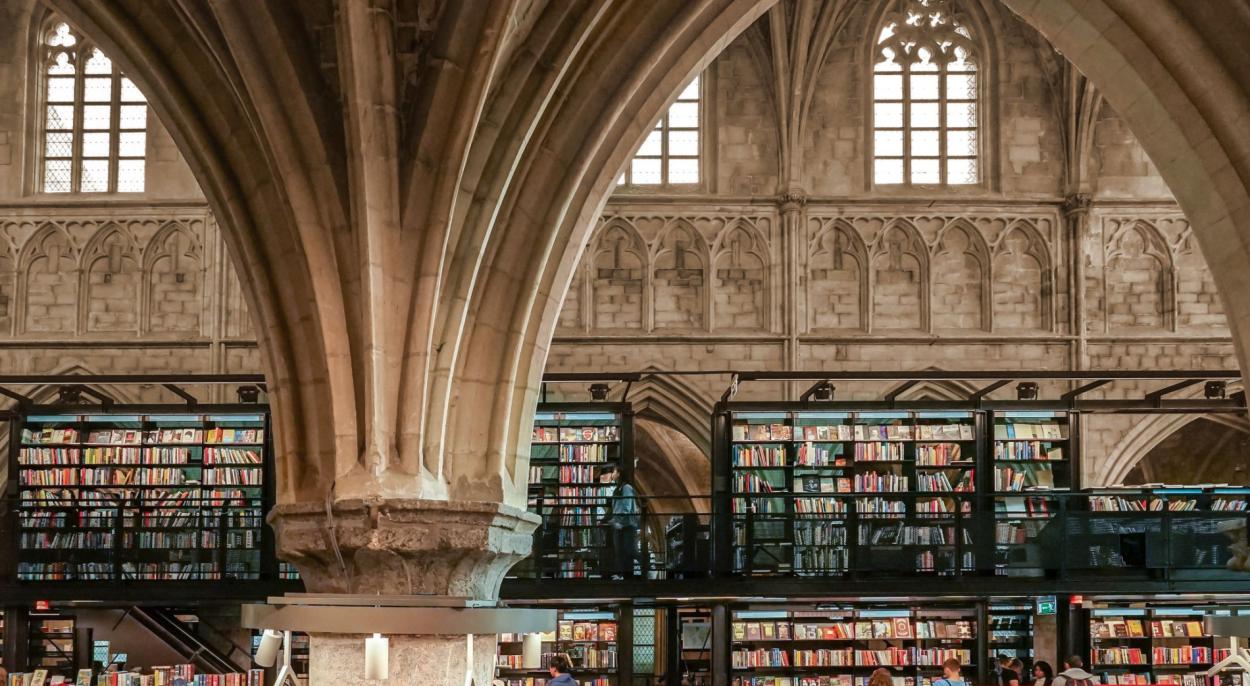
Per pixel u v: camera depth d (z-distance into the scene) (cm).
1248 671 1336
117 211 2784
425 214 1047
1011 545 2089
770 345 2812
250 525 2091
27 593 2028
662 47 1144
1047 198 2855
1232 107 1220
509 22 1051
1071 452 2481
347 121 1031
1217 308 2836
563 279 1169
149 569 2034
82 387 2397
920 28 2931
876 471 2519
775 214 2847
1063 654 2239
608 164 1173
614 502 2336
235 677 2164
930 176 2900
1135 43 1249
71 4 1106
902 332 2830
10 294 2764
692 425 2827
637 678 2917
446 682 1077
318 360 1075
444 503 1052
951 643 2305
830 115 2889
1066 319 2833
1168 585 2073
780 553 2086
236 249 1105
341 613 1001
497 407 1123
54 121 2847
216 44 1073
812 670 2288
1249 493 2384
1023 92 2898
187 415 2397
